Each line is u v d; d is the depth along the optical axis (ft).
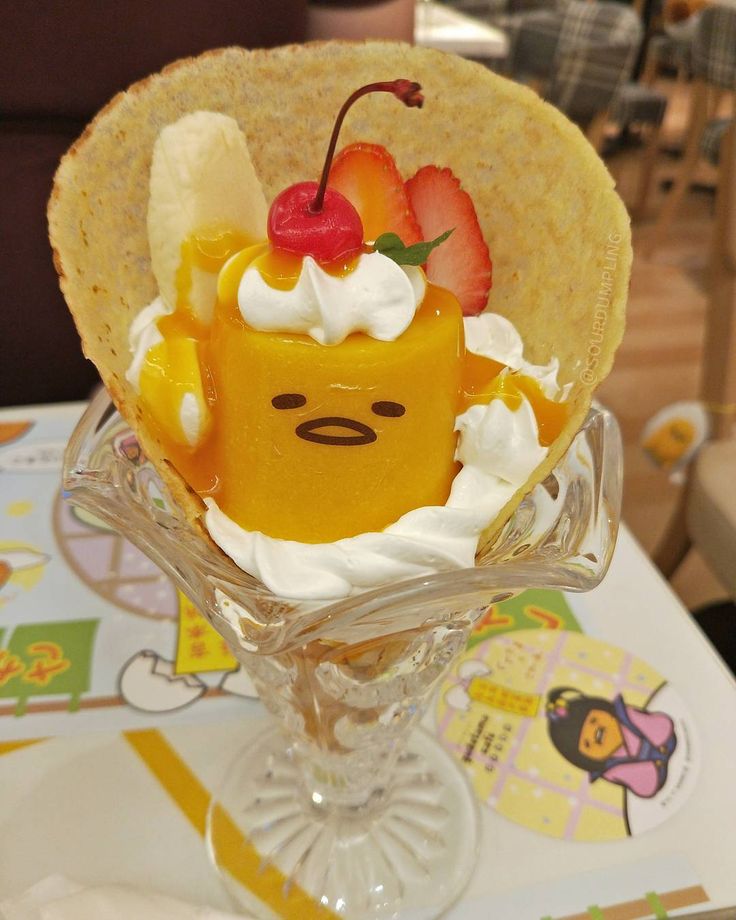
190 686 0.79
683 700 0.78
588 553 0.51
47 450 1.09
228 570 0.54
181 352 0.57
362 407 0.53
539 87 4.34
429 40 2.68
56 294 1.57
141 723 0.75
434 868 0.64
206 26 1.42
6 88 1.40
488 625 0.86
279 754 0.74
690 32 4.42
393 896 0.62
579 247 0.60
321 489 0.55
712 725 0.75
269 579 0.52
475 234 0.64
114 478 0.57
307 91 0.63
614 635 0.85
